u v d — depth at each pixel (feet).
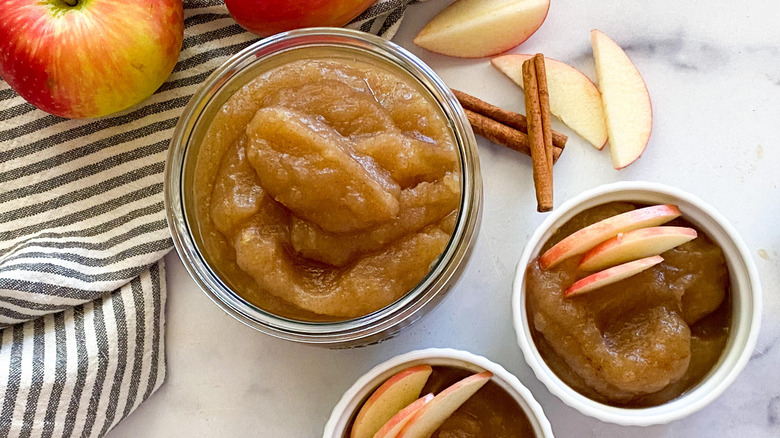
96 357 1.10
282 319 0.97
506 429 1.07
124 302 1.12
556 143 1.15
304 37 1.01
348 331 0.96
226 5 1.08
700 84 1.18
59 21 0.98
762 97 1.17
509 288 1.16
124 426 1.17
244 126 0.99
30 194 1.14
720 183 1.17
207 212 0.99
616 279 1.02
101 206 1.14
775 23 1.17
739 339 1.04
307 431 1.17
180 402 1.18
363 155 0.95
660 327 1.03
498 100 1.19
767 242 1.16
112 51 1.00
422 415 1.01
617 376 1.01
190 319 1.18
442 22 1.17
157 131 1.14
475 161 0.97
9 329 1.12
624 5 1.19
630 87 1.16
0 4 0.98
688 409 1.02
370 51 1.01
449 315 1.16
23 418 1.08
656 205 1.07
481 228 1.17
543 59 1.12
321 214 0.94
